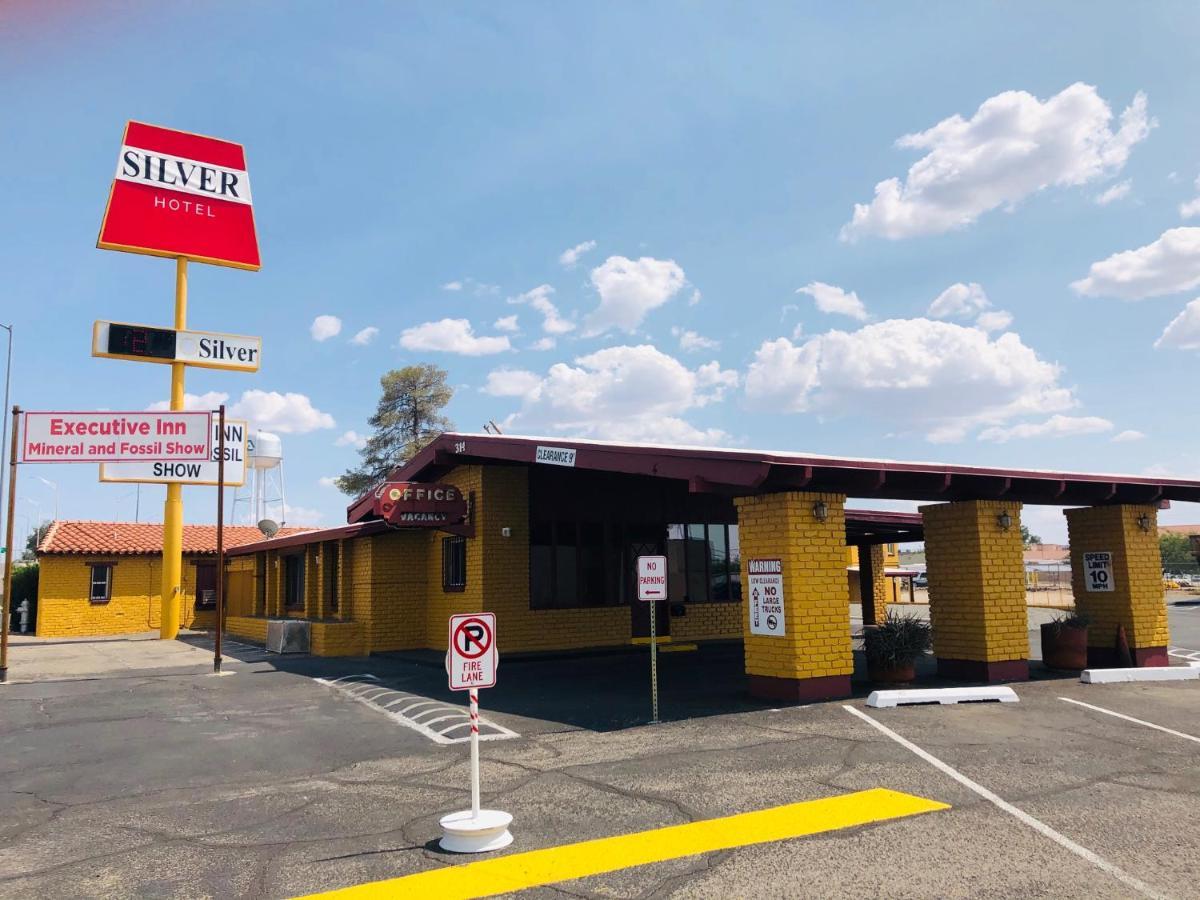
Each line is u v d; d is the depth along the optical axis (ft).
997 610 41.04
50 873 18.11
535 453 46.06
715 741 28.45
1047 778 23.40
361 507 63.57
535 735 30.83
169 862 18.63
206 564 100.73
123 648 69.87
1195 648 62.23
